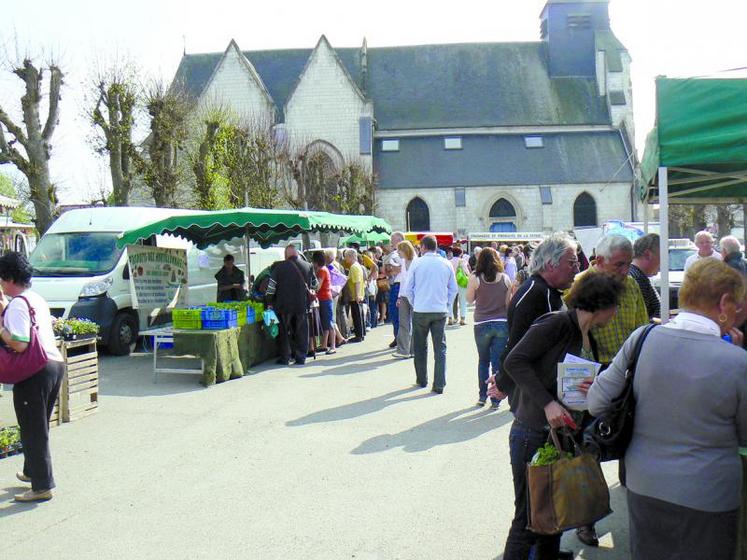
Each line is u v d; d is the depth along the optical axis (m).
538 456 3.37
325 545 4.36
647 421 2.79
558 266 3.95
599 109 52.84
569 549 4.34
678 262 17.69
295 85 48.53
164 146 22.23
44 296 12.30
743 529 3.10
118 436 6.95
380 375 10.12
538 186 48.62
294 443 6.61
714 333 2.72
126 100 21.12
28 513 4.96
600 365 3.39
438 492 5.26
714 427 2.65
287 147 40.72
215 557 4.21
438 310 8.75
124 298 12.77
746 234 7.91
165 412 7.93
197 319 9.58
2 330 4.98
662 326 2.86
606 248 4.50
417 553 4.23
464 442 6.57
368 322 16.67
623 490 5.39
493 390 4.18
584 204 49.12
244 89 48.03
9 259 5.05
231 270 14.07
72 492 5.37
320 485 5.44
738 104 4.72
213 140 28.05
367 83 54.34
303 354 11.23
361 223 16.00
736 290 2.72
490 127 51.56
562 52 54.59
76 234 13.32
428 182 48.88
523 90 53.56
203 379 9.45
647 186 6.32
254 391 9.05
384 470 5.78
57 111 18.77
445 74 54.47
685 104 4.82
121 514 4.91
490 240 39.81
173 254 12.70
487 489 5.31
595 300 3.36
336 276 13.14
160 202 22.25
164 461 6.11
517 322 3.92
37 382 5.14
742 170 5.86
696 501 2.66
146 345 13.57
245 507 5.01
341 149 48.22
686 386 2.67
